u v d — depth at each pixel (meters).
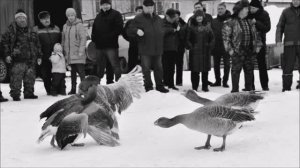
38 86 15.20
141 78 8.29
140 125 9.03
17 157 7.18
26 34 12.44
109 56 12.88
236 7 11.95
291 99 11.16
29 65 12.55
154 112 10.25
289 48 12.67
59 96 13.00
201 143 7.74
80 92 7.77
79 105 7.71
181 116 6.94
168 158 6.80
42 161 6.86
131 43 13.79
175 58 13.44
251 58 12.12
